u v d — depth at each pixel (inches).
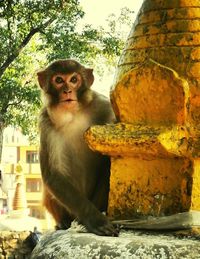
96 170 194.9
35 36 1109.1
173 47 129.3
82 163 207.6
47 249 120.1
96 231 134.8
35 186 1669.5
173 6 131.3
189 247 113.3
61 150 217.8
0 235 644.1
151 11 133.1
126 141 125.4
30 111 1045.2
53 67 244.7
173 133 124.0
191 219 123.0
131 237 121.6
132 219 130.4
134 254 112.1
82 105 225.1
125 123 129.3
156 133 123.3
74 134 217.8
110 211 133.0
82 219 171.8
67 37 1050.7
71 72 239.9
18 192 823.1
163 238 122.5
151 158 128.7
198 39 128.8
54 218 233.0
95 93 237.6
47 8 1039.6
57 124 223.8
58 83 237.8
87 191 203.3
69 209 199.3
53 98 231.8
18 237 645.3
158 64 126.9
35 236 650.2
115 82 135.4
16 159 1699.1
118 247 113.6
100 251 113.7
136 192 130.6
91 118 223.0
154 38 131.2
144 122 129.0
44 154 228.7
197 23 129.6
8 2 1005.2
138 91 128.7
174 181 127.5
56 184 213.3
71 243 117.2
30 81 1088.8
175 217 124.1
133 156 130.0
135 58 132.6
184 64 128.2
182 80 124.7
